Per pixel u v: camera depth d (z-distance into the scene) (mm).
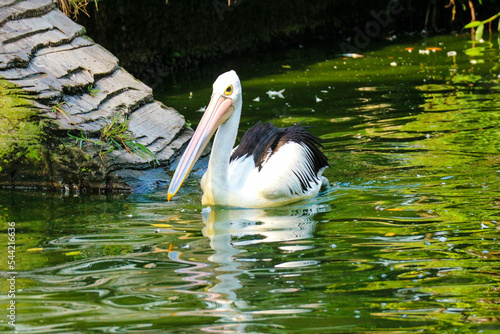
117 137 11977
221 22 22906
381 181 11180
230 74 10383
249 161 11062
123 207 10484
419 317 6398
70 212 10242
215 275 7500
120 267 7828
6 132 11680
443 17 28109
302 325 6270
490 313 6445
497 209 9547
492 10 28266
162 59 20953
